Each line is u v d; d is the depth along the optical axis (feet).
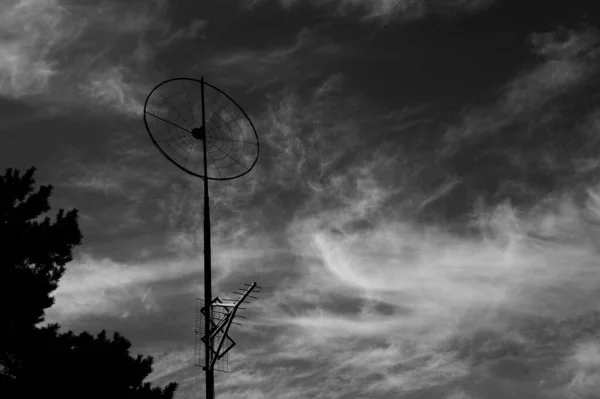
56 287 60.23
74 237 61.46
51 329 57.98
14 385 52.95
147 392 59.36
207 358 45.03
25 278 56.18
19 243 56.95
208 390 43.83
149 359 62.34
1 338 54.44
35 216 61.67
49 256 60.44
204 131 54.39
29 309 56.24
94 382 55.57
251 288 46.44
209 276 48.01
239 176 55.21
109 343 60.08
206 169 53.36
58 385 53.88
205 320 46.37
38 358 54.19
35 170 62.85
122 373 58.08
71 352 56.18
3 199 59.21
